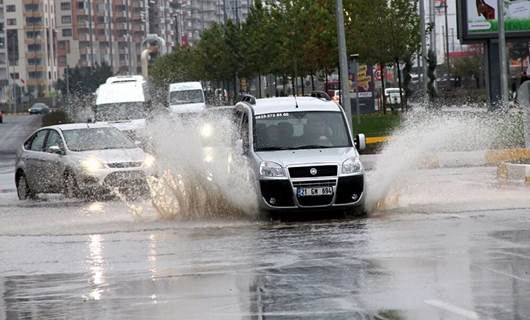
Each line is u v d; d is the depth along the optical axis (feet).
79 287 79.10
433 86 357.82
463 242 94.48
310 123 130.41
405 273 78.13
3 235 117.19
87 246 104.42
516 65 618.03
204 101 388.37
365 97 404.98
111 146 169.17
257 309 66.49
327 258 88.22
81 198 162.61
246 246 99.04
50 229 122.01
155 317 65.41
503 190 151.43
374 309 64.64
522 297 66.74
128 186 160.97
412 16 367.45
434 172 192.24
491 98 300.81
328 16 393.29
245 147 129.49
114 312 67.92
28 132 484.33
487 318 60.59
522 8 300.81
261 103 134.92
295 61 414.82
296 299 69.46
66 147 167.22
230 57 573.74
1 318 67.92
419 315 62.23
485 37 298.15
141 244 104.17
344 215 123.95
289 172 120.16
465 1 298.35
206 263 88.79
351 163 121.49
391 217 119.55
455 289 70.49
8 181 218.38
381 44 364.79
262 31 485.97
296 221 120.37
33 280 83.82
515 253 86.48
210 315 65.21
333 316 63.00
